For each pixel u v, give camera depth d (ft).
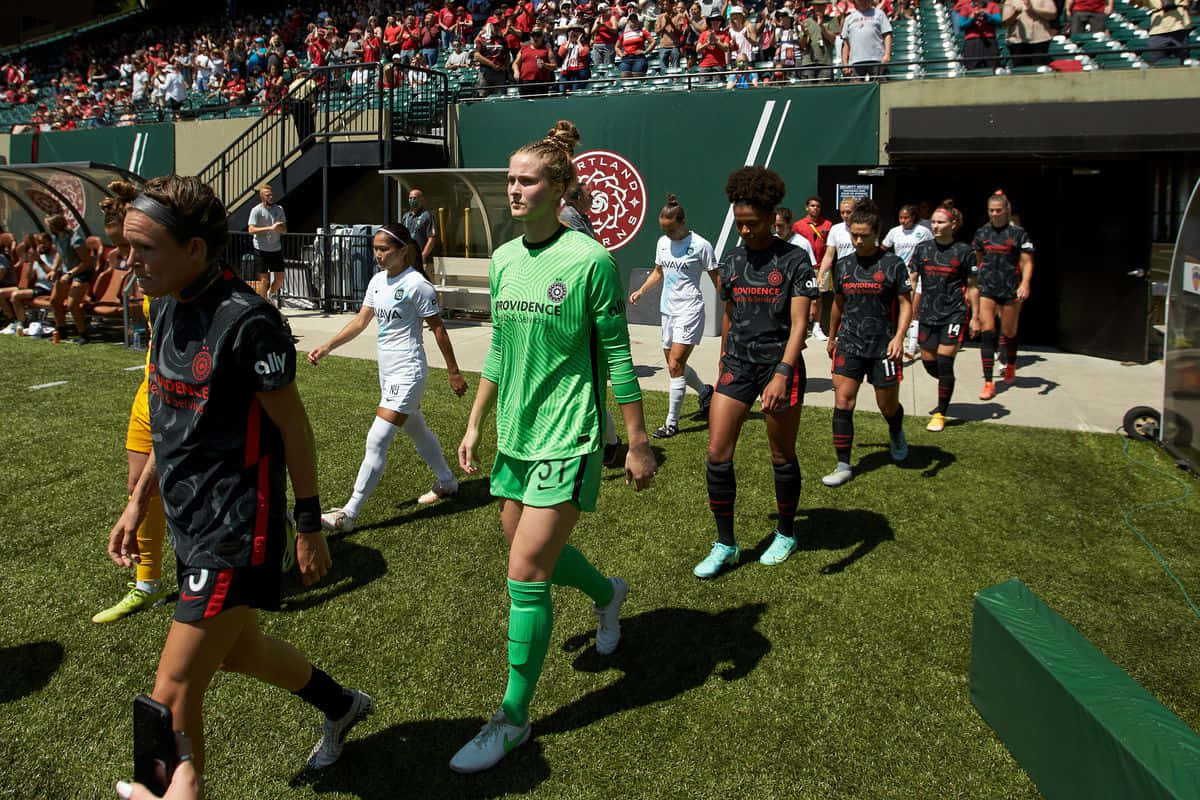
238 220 48.24
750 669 11.80
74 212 39.65
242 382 7.72
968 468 19.92
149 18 106.73
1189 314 19.85
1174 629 12.85
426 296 16.17
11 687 11.47
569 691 11.34
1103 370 31.19
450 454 20.98
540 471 9.70
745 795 9.47
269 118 54.75
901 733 10.48
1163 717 8.00
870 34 39.93
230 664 8.68
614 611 12.04
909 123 35.47
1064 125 33.35
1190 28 35.86
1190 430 19.79
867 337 18.66
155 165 60.29
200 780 6.67
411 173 42.34
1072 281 35.01
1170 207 32.76
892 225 37.58
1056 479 19.21
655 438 22.57
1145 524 16.74
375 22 64.75
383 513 17.25
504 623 13.08
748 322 13.99
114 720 10.82
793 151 39.81
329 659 12.10
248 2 96.27
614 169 43.11
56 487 18.56
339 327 40.04
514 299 9.81
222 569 7.71
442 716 10.86
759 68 42.93
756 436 22.71
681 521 16.88
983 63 40.19
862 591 13.98
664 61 49.47
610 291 9.64
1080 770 8.41
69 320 39.91
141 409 12.79
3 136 67.62
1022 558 15.24
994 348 26.55
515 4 69.05
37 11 116.16
